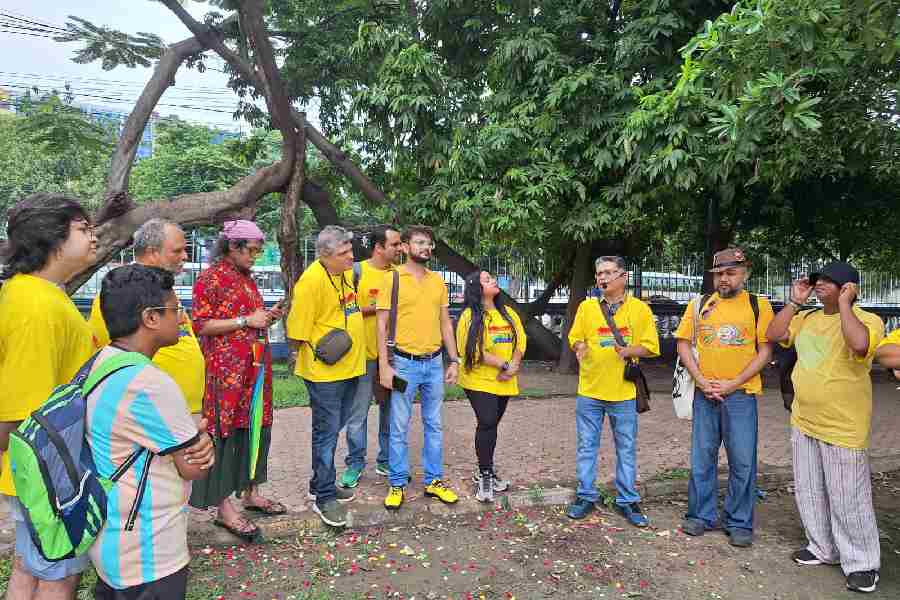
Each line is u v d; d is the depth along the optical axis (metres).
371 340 5.16
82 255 2.38
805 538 4.36
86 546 1.84
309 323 4.21
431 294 4.63
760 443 6.70
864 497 3.64
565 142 9.17
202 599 3.31
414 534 4.28
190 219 10.05
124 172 9.58
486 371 4.63
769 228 13.69
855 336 3.52
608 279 4.42
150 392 1.88
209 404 3.78
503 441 6.68
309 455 5.97
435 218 9.98
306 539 4.15
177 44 10.58
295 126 11.01
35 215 2.27
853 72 5.58
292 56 11.35
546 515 4.66
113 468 1.87
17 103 10.88
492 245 12.34
